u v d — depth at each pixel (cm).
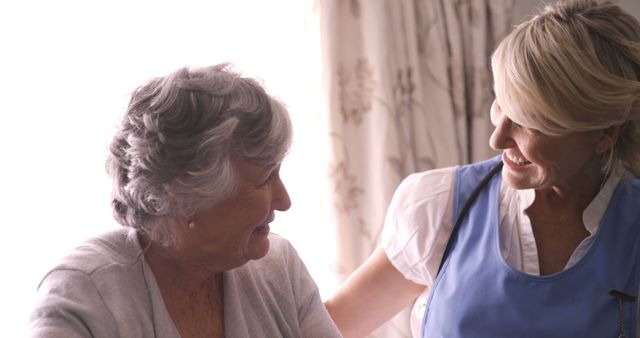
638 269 137
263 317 122
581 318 134
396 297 167
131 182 108
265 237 117
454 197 154
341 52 226
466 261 147
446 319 145
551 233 144
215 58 222
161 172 105
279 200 118
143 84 111
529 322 137
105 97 211
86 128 209
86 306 108
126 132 108
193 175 105
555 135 126
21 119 204
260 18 227
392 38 227
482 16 231
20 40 203
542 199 145
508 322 138
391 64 225
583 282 136
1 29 201
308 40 227
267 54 228
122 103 111
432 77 232
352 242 227
